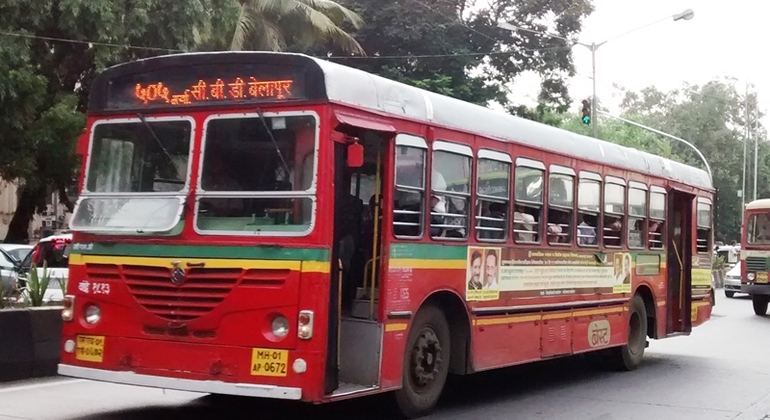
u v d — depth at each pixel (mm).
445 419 8984
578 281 11703
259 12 27297
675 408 10180
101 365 7715
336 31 28031
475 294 9375
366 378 7973
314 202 7211
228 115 7555
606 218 12562
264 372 7164
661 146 60469
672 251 14961
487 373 12867
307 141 7309
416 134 8438
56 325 10812
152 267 7562
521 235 10312
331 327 7285
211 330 7348
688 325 15070
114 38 19391
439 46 30938
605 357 13398
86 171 8086
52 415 8469
